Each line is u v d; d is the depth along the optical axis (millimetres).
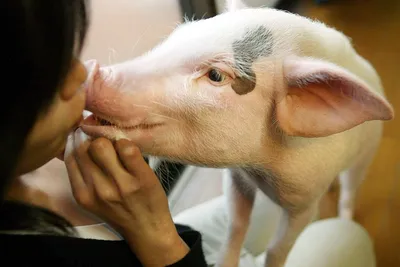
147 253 740
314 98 830
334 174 1039
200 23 864
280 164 928
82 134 713
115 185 680
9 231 576
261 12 871
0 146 419
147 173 680
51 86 437
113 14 1382
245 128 851
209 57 803
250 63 816
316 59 829
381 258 1545
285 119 838
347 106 793
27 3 394
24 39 401
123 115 767
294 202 1026
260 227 1414
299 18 906
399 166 1779
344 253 1340
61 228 638
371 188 1744
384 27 2330
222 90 817
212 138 843
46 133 516
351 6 2496
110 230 802
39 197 757
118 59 1389
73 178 704
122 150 658
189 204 1637
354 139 1079
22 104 424
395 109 1939
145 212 716
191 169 1698
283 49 837
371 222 1648
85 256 646
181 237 820
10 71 408
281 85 828
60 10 420
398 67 2102
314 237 1383
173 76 804
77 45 504
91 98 746
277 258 1171
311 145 924
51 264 602
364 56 2186
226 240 1226
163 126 814
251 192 1148
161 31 1553
